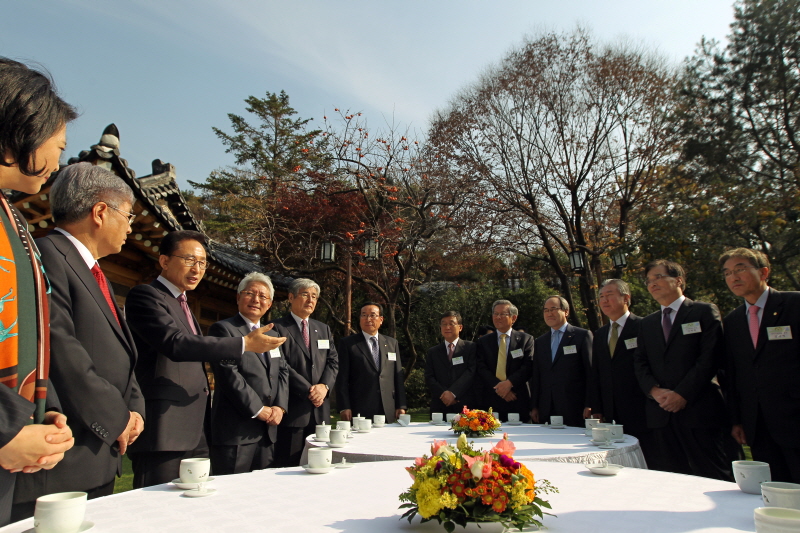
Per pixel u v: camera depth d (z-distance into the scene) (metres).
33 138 1.41
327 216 14.16
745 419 3.34
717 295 10.22
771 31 11.01
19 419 1.25
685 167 12.62
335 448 2.77
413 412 13.73
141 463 2.70
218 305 10.58
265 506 1.47
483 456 1.29
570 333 5.05
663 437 3.71
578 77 14.88
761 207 10.21
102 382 1.95
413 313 18.98
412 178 14.38
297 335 4.55
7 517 1.37
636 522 1.28
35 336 1.43
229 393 3.40
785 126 11.16
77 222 2.20
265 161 24.66
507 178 15.27
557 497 1.57
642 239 11.53
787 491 1.33
